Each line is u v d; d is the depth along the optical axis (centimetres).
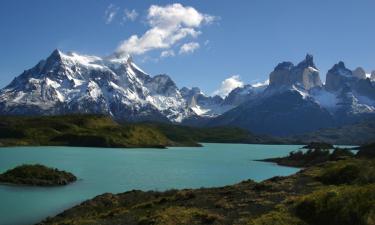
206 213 4475
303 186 6216
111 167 14612
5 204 7144
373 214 3722
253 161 19188
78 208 6081
